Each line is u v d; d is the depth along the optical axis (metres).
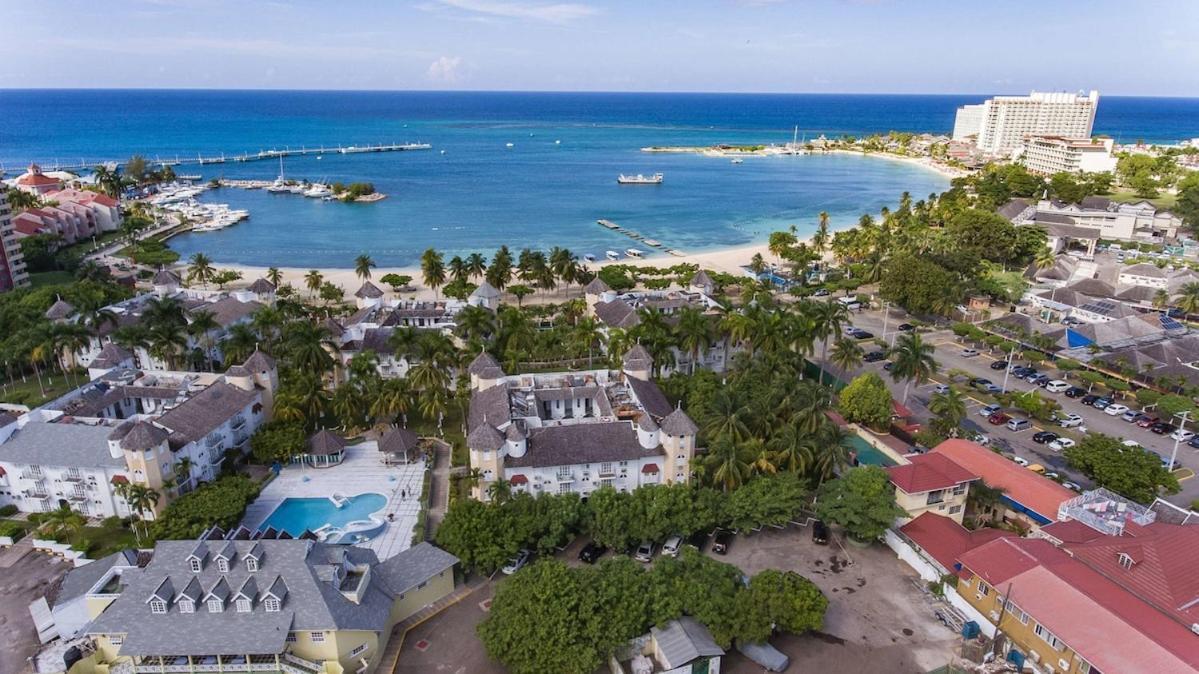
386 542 99.00
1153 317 172.62
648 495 97.31
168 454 102.62
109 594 78.44
